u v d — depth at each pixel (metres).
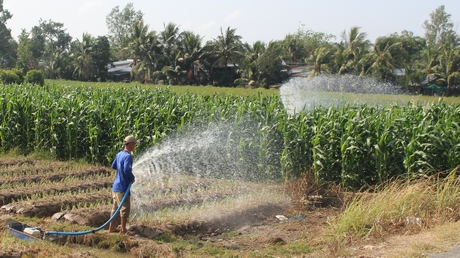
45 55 90.75
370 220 9.46
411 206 9.86
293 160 14.09
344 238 8.86
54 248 7.69
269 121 15.29
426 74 50.41
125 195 8.62
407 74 49.66
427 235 8.60
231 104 18.47
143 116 16.89
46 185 12.25
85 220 9.29
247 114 16.00
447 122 13.72
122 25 101.75
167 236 8.98
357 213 9.59
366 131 13.41
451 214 9.65
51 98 19.39
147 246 8.13
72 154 17.42
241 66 61.47
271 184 14.23
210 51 62.25
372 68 50.12
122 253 7.99
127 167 8.66
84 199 10.80
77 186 12.27
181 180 13.75
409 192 10.17
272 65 56.47
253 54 59.16
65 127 17.41
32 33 99.81
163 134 16.20
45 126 17.86
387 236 8.90
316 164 13.53
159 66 63.31
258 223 10.57
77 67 69.25
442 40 88.50
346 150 13.20
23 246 7.53
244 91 41.50
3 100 18.84
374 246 8.23
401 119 13.75
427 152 12.99
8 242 7.64
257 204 11.39
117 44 100.94
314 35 89.25
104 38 70.81
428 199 10.07
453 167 12.71
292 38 74.75
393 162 13.27
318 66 52.66
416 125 13.94
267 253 8.26
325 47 54.00
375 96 33.66
